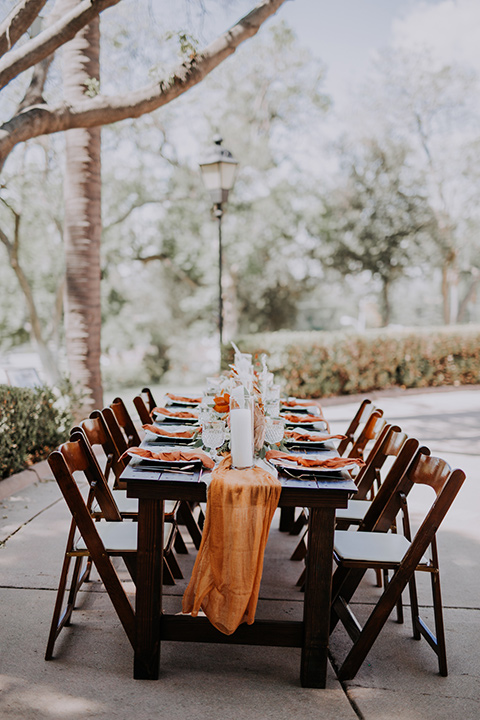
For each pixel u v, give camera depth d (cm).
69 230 795
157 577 272
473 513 520
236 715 251
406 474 317
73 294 798
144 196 2023
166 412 439
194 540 414
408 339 1260
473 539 459
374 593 370
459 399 1162
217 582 267
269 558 417
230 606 264
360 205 2083
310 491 264
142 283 2338
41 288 2183
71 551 291
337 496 264
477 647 310
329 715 252
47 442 652
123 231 2127
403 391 1232
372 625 276
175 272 2245
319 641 271
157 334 2405
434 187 2175
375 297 2516
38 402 638
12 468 573
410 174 2127
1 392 566
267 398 350
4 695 259
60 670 279
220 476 269
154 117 1756
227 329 2170
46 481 580
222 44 623
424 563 288
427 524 273
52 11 737
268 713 253
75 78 773
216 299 2197
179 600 349
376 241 2111
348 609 301
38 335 1912
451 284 2630
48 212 1783
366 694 268
